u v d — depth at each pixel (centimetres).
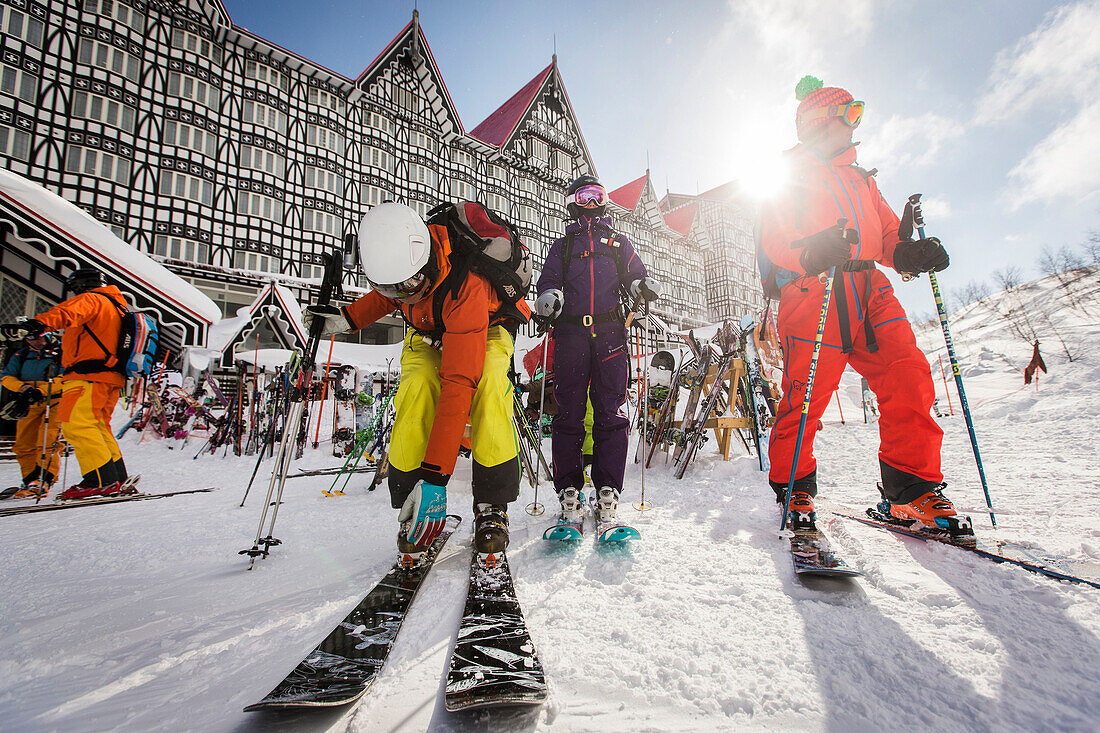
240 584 162
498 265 183
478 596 137
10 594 155
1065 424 586
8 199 562
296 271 2072
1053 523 199
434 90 2536
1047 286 3738
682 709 88
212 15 1959
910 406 188
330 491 391
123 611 139
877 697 90
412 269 163
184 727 85
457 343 169
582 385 238
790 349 206
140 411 922
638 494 327
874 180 213
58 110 1691
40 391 383
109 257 612
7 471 537
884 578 142
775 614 124
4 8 1623
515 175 2869
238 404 834
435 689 96
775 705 88
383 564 177
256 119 2050
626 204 3803
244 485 461
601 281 241
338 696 87
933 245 195
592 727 84
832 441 627
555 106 3130
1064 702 85
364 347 1464
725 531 204
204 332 677
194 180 1898
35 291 775
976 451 196
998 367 1814
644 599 136
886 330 196
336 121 2242
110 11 1792
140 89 1830
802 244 180
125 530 251
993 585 136
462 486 367
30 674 105
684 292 3962
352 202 2248
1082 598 124
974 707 86
